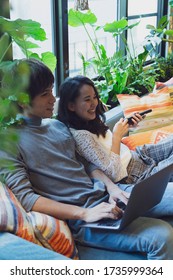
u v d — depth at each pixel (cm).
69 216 160
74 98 191
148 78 348
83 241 168
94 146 190
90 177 190
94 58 326
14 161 158
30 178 167
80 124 195
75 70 312
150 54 396
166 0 457
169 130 260
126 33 385
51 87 174
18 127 169
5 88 120
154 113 262
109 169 189
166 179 172
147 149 223
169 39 432
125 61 351
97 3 339
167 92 276
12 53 177
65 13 276
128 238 158
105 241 164
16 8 142
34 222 145
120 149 211
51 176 169
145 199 163
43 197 160
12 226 136
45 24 269
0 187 151
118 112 281
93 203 174
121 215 163
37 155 167
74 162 181
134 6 400
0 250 125
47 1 266
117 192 181
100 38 352
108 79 320
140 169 214
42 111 173
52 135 180
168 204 186
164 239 155
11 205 143
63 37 279
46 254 125
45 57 237
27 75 126
